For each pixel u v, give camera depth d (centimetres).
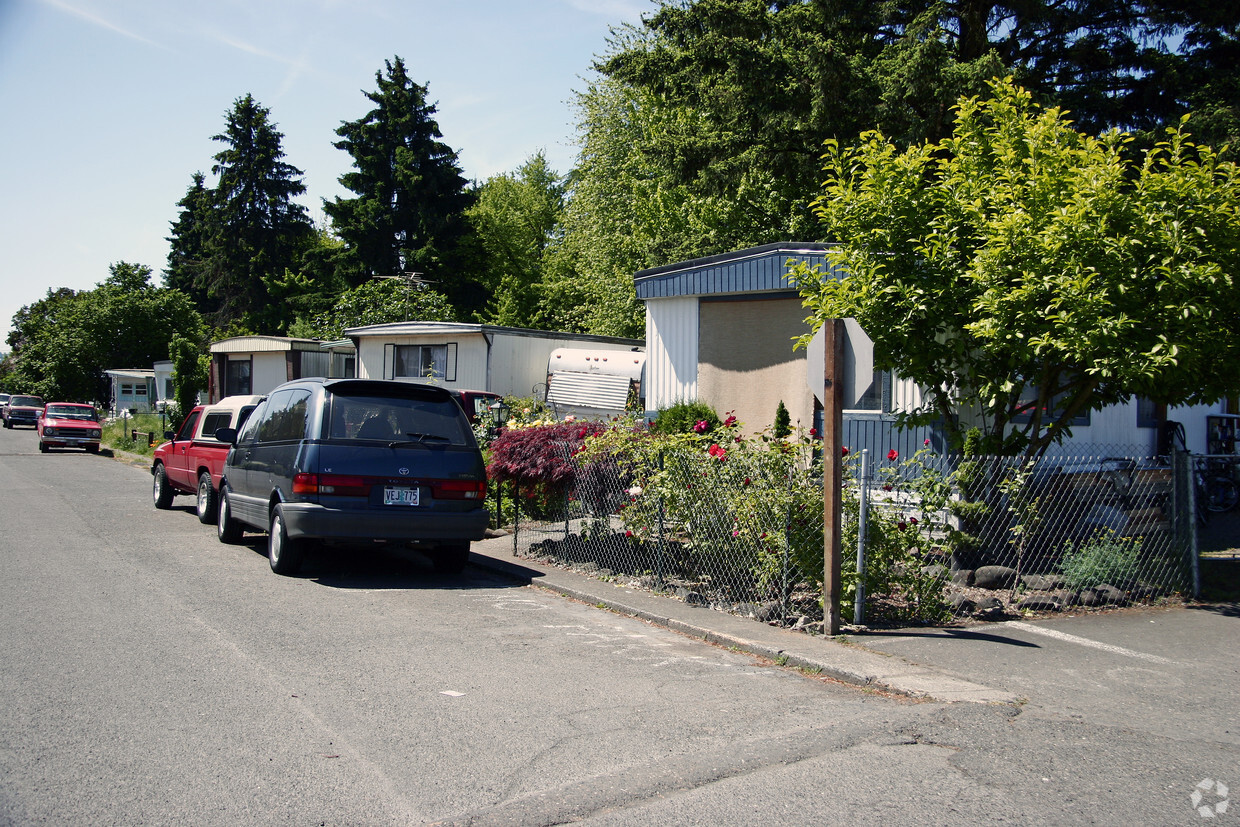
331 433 848
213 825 344
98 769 394
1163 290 726
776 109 2150
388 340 2398
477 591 843
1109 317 730
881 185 854
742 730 465
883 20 2183
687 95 2495
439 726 462
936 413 938
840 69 1995
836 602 673
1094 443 1220
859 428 1152
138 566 903
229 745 427
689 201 2861
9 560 915
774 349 1283
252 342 2853
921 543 732
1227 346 788
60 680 520
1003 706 514
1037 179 800
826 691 546
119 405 4972
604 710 495
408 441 870
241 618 690
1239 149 1831
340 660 580
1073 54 2270
